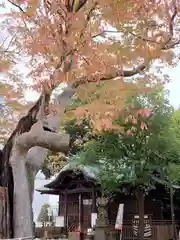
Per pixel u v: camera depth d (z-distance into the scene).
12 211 8.07
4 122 12.11
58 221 26.58
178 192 23.80
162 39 7.18
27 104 10.43
